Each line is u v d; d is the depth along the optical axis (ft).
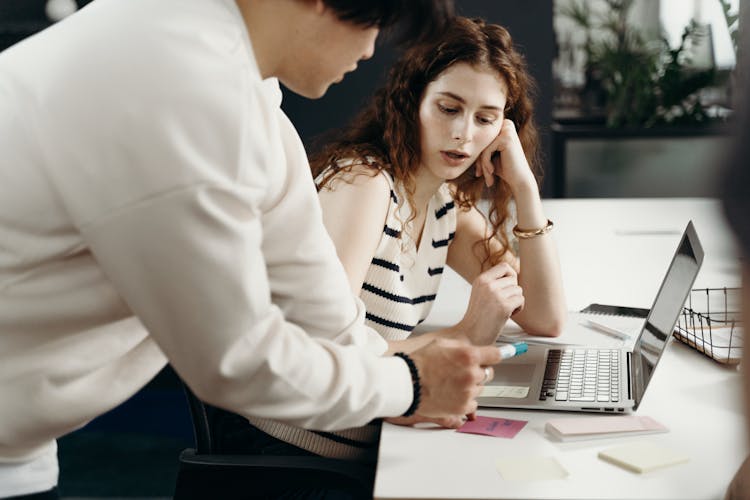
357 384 3.30
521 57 5.51
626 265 7.16
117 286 2.91
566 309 5.42
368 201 5.00
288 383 3.09
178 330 2.90
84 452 9.86
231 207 2.86
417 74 5.14
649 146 16.67
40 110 2.83
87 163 2.76
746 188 1.35
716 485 3.21
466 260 6.10
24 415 3.19
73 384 3.26
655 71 17.39
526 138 5.86
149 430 10.30
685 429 3.76
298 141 3.70
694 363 4.67
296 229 3.58
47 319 3.09
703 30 17.04
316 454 4.58
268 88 3.67
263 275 3.03
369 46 3.18
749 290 1.45
